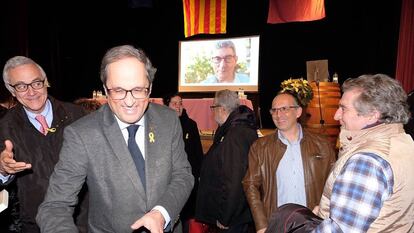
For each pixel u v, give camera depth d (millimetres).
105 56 1116
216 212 2262
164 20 9414
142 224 1050
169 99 3266
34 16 7766
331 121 4180
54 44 8469
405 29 5156
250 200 1983
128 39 9805
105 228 1209
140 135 1271
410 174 1025
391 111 1151
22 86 1561
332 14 7418
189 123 3283
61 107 1742
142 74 1105
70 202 1168
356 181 1002
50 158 1647
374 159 1011
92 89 9656
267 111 8570
